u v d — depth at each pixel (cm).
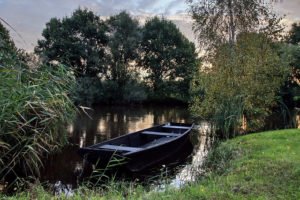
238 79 1212
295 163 593
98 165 773
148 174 785
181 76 3288
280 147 749
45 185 657
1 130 498
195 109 1359
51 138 585
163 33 3356
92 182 705
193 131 1361
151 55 3356
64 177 720
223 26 1323
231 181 518
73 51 2853
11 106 509
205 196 445
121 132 1416
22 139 526
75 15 2989
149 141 1097
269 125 1505
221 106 1209
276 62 1271
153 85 3344
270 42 1315
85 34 2955
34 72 605
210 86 1244
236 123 1156
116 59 3059
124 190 564
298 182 492
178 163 884
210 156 796
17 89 530
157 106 3081
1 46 603
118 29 3073
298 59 1989
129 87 2959
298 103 2161
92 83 2830
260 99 1266
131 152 754
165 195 462
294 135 899
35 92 554
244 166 604
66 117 621
